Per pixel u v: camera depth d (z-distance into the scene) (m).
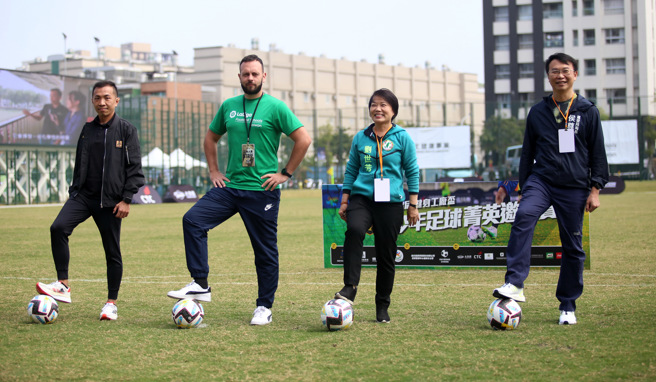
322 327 4.93
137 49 116.25
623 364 3.74
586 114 4.87
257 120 5.15
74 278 7.73
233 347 4.33
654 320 4.88
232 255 10.09
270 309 5.55
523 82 47.34
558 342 4.27
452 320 5.08
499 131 37.81
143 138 37.50
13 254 10.38
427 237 8.23
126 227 16.33
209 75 63.91
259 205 5.14
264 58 64.94
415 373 3.67
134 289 6.89
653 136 36.16
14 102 29.77
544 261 7.86
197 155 39.81
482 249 8.10
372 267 8.33
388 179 5.00
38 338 4.63
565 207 4.87
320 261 9.23
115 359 4.06
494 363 3.83
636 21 46.31
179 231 15.00
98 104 5.32
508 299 4.72
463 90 78.12
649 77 46.56
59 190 32.28
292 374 3.69
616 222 14.64
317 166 41.59
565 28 46.97
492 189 8.07
